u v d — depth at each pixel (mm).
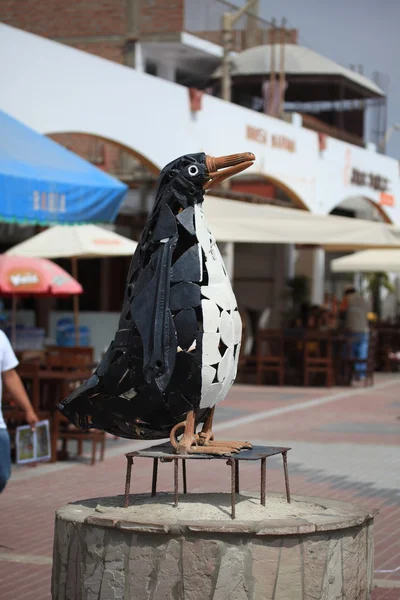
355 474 11273
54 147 11977
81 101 18125
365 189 32562
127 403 5250
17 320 20375
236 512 5246
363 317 22297
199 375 5055
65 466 11500
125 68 19328
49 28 28812
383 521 8914
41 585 6926
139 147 20000
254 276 30328
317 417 16312
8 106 16406
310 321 24953
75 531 5105
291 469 11531
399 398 19734
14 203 10273
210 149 22734
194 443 5273
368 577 5398
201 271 5109
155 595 4859
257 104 33656
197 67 31453
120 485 10328
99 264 25875
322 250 30609
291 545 4883
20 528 8531
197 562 4824
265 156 25750
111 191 11469
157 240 5273
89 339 19266
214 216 18938
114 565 4934
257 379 21984
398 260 25453
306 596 4902
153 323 5066
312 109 35500
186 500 5535
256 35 34344
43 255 16172
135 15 28281
